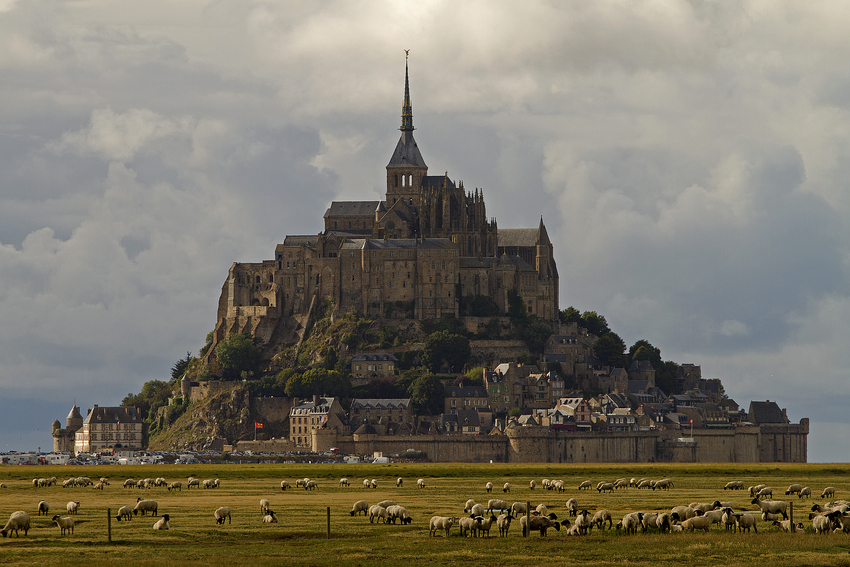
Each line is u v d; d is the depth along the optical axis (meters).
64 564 170.12
